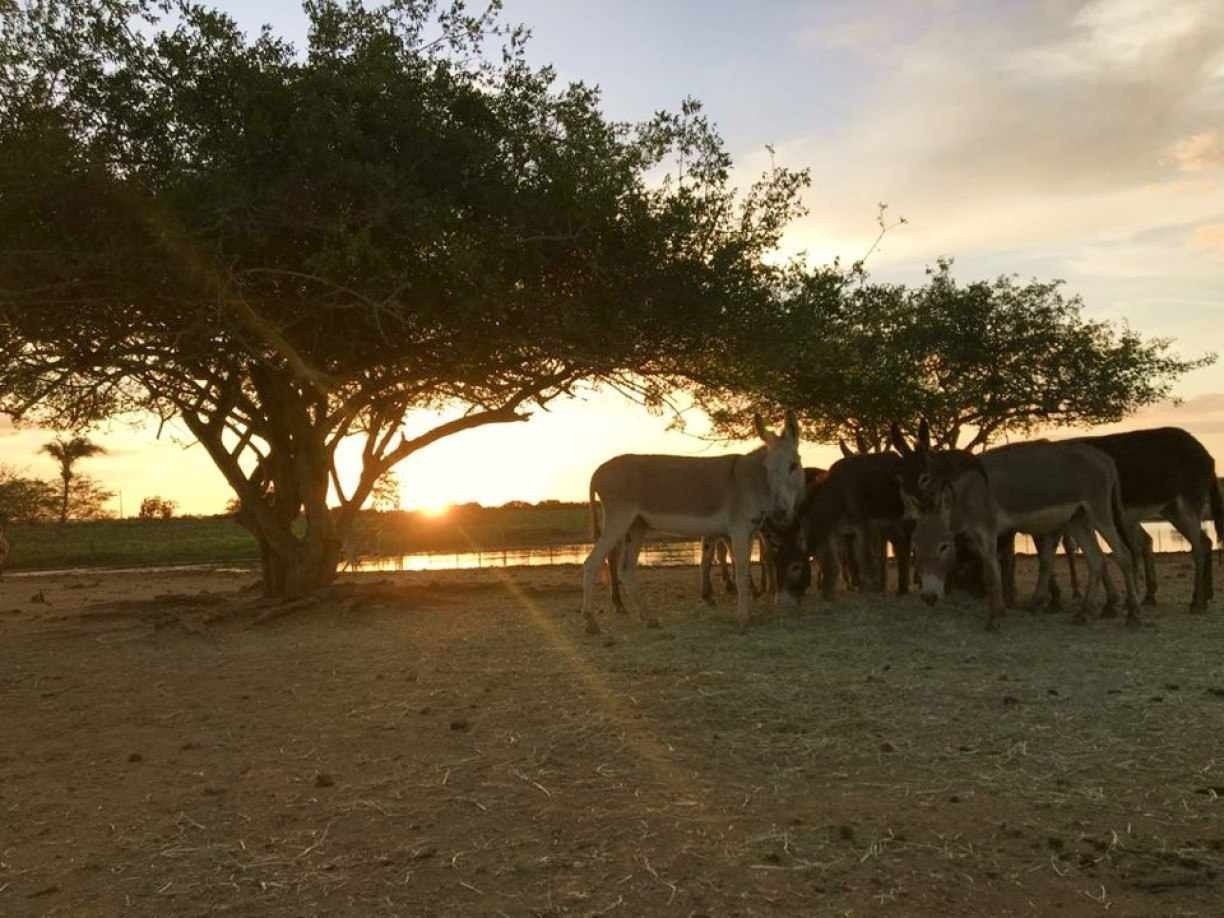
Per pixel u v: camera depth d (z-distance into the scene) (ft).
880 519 41.34
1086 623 33.99
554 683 27.04
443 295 37.06
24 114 32.32
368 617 43.09
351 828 16.35
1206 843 14.74
